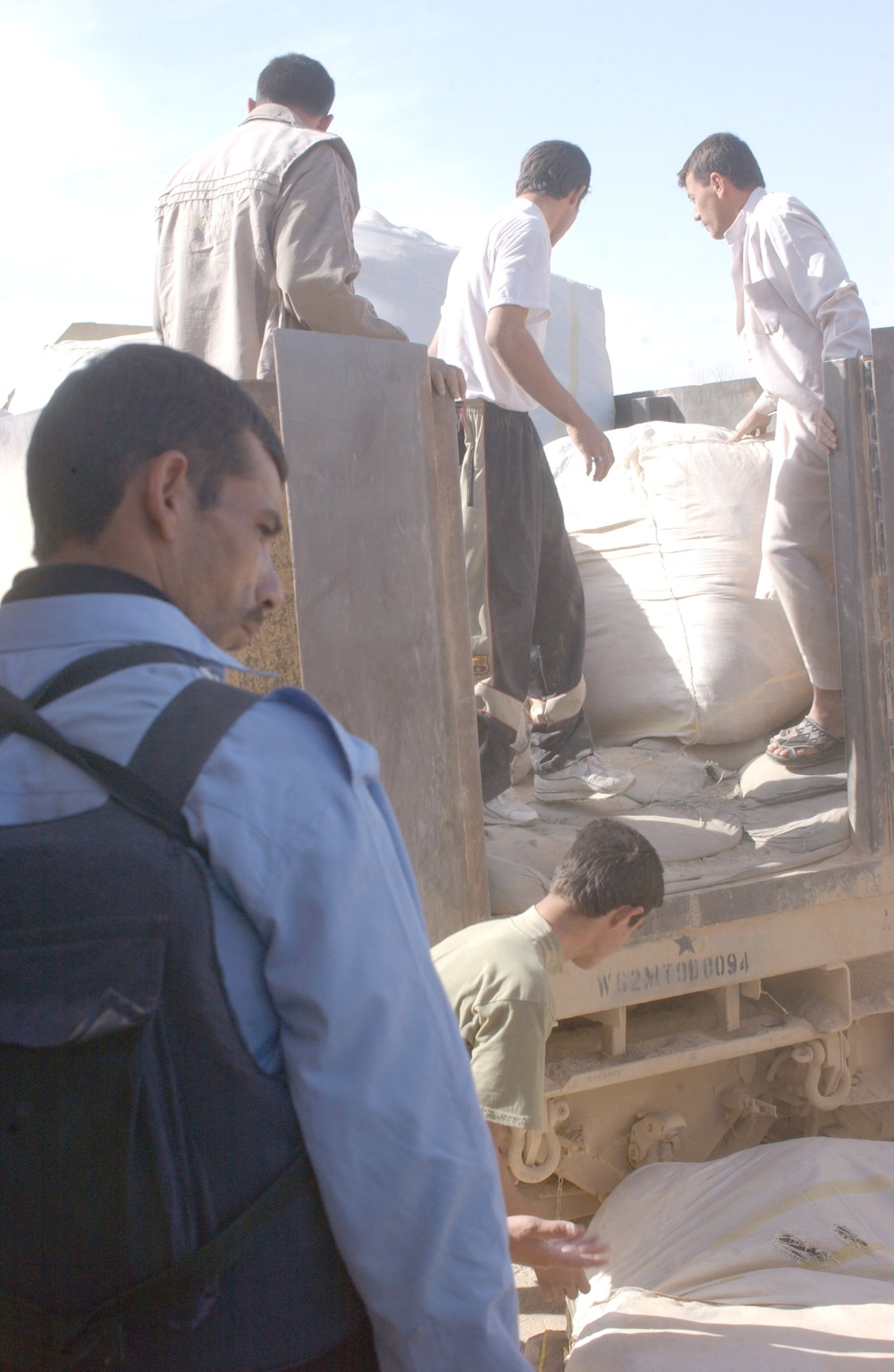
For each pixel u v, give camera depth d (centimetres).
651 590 346
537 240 283
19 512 245
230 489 94
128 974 78
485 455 282
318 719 88
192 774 82
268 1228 85
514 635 284
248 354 258
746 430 389
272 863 82
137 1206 80
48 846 79
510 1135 250
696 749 338
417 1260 85
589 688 348
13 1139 79
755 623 338
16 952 77
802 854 285
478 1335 86
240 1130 83
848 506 286
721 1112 294
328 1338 89
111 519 91
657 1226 244
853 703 289
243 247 253
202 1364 84
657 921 259
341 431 219
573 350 516
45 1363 84
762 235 300
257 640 220
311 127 277
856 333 288
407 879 93
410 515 231
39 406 392
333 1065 82
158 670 86
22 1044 76
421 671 234
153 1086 80
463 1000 202
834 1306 210
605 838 207
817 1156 253
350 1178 83
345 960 82
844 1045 293
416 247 510
